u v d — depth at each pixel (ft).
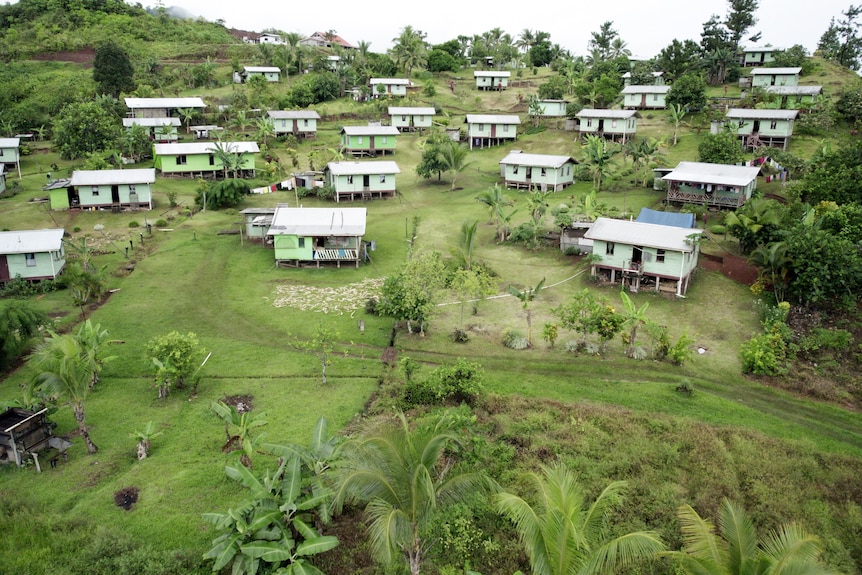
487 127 329.31
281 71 449.89
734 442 101.24
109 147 295.48
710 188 210.79
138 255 192.03
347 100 406.41
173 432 105.60
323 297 164.86
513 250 195.42
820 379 122.31
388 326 148.05
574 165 268.00
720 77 384.27
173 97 382.01
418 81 454.81
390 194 260.21
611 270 167.94
